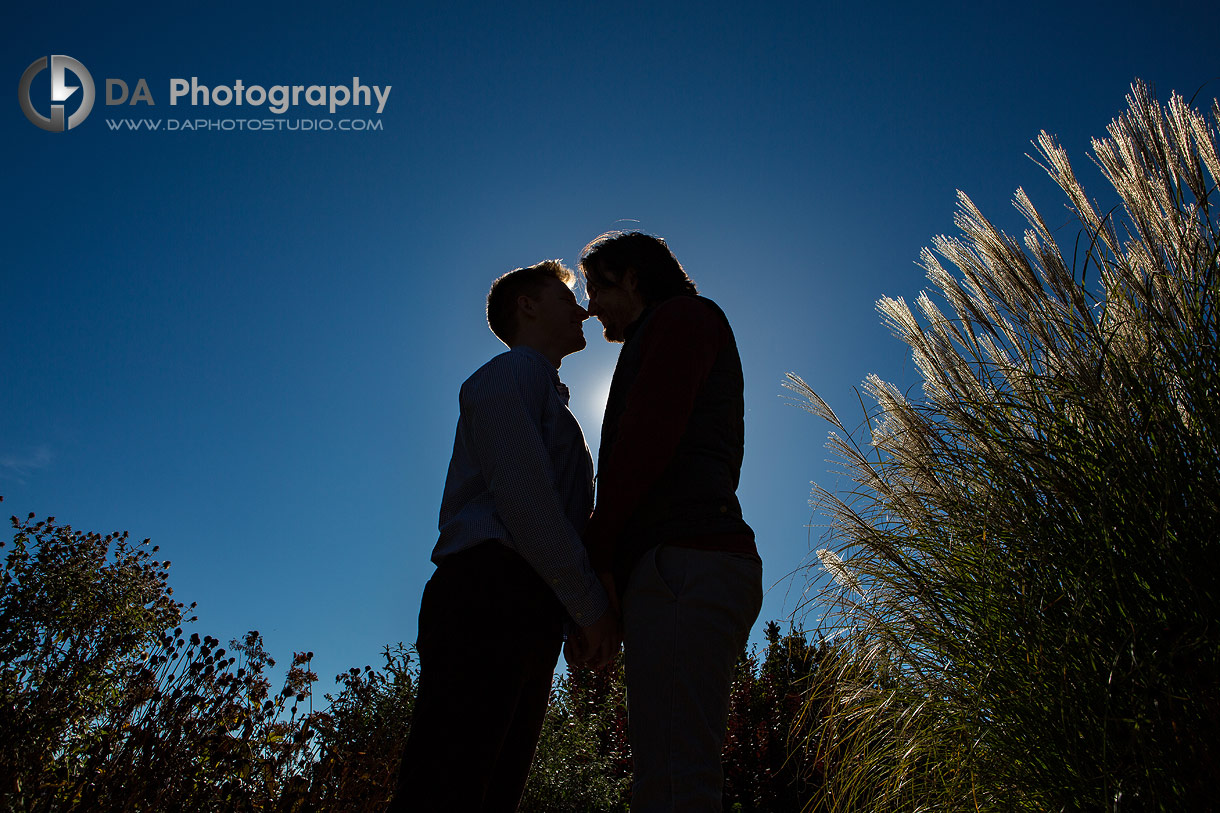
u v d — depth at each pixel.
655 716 1.19
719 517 1.32
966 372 2.48
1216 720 1.57
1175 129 2.19
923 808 2.18
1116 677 1.75
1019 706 1.95
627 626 1.29
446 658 1.28
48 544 6.41
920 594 2.28
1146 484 1.94
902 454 2.48
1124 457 1.99
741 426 1.53
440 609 1.33
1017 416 2.29
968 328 2.56
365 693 4.34
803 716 2.62
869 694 2.38
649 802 1.16
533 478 1.34
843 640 2.51
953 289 2.55
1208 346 2.03
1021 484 2.10
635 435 1.29
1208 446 1.91
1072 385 2.17
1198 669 1.63
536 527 1.32
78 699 2.83
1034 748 1.93
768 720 5.07
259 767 2.97
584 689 5.94
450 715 1.23
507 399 1.41
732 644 1.27
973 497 2.31
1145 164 2.23
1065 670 1.82
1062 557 1.98
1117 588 1.86
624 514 1.29
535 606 1.36
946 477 2.38
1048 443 2.15
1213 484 1.87
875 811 2.30
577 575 1.31
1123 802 1.68
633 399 1.33
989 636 2.10
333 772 3.17
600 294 1.77
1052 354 2.31
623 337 1.80
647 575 1.27
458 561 1.37
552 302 1.85
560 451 1.56
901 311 2.66
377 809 3.16
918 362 2.59
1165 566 1.84
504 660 1.28
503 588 1.33
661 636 1.22
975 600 2.20
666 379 1.32
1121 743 1.72
